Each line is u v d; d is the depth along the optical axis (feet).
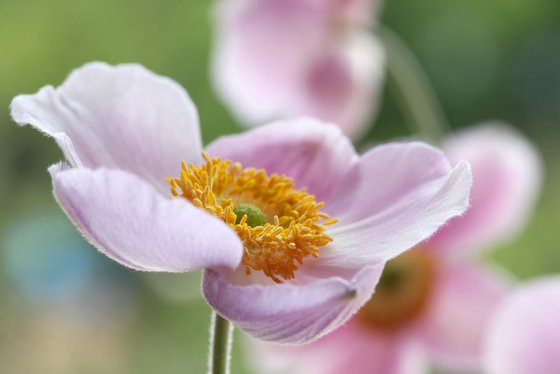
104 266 3.56
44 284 3.57
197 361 2.41
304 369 1.24
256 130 0.91
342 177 0.89
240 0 1.41
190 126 0.88
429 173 0.86
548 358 1.01
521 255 2.17
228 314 0.78
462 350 1.24
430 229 0.81
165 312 2.76
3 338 3.37
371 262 0.83
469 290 1.24
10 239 3.62
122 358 3.26
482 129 1.22
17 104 0.82
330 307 0.76
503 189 1.21
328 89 1.39
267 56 1.40
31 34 3.22
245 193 0.88
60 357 3.32
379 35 1.40
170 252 0.78
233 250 0.78
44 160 3.69
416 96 1.40
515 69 3.94
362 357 1.24
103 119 0.87
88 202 0.77
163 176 0.87
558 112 4.19
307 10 1.38
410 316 1.24
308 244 0.84
